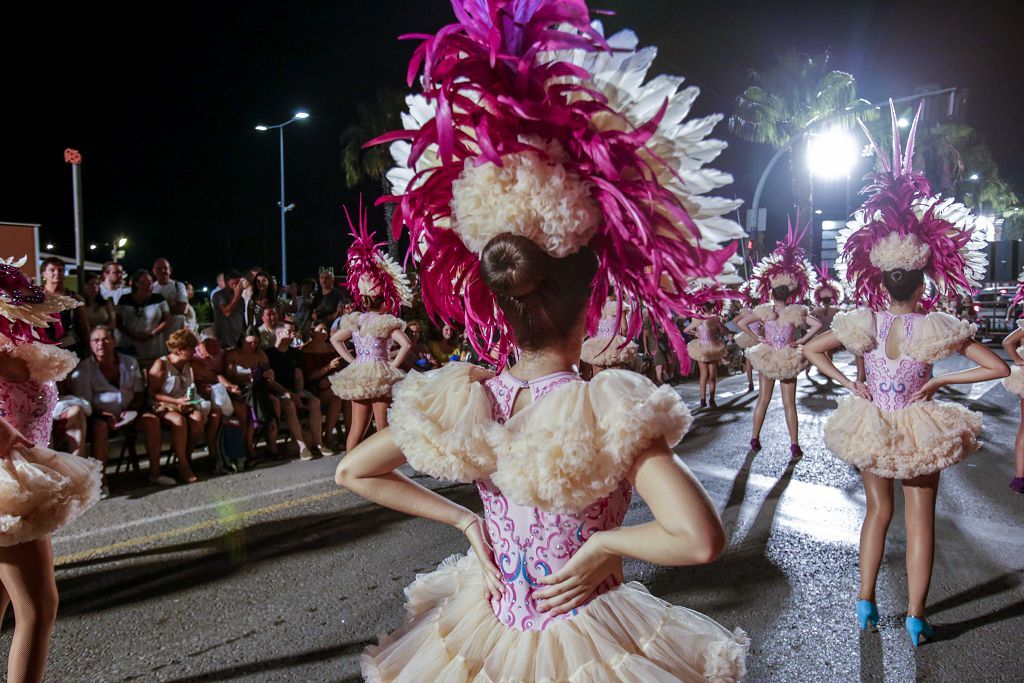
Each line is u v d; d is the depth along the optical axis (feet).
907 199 12.25
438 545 16.30
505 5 4.78
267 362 25.43
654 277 4.76
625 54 4.80
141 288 26.81
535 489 4.57
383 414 22.12
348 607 13.23
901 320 11.96
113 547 16.43
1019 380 20.27
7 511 8.64
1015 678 10.68
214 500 20.10
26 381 10.04
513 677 4.77
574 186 4.67
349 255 22.12
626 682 4.64
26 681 8.87
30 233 26.61
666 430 4.47
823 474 22.17
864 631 12.10
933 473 11.68
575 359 5.17
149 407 22.03
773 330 25.05
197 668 11.18
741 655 5.00
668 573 14.53
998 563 15.10
